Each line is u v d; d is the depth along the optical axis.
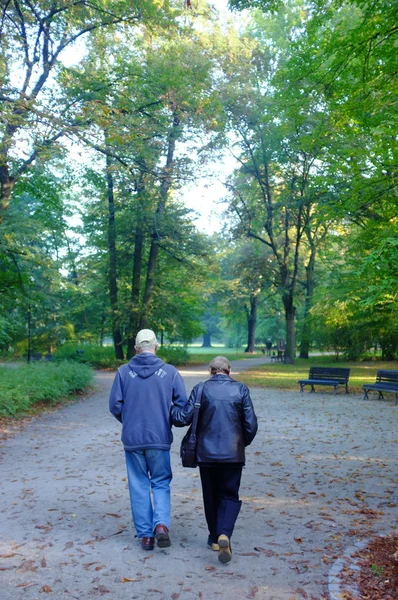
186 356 35.16
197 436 4.42
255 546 4.64
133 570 4.11
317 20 10.55
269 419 12.15
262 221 35.06
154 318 31.64
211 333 87.50
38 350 38.44
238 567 4.19
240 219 34.47
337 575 3.96
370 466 7.67
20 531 4.94
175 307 33.00
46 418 12.12
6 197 16.50
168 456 4.63
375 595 3.65
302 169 30.92
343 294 23.00
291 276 41.06
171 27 16.66
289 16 28.75
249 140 31.92
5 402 11.73
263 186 34.25
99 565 4.19
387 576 3.93
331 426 11.17
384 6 9.03
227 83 24.88
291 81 11.27
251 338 57.75
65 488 6.39
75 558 4.33
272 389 19.33
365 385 16.19
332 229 32.34
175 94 17.47
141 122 14.98
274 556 4.42
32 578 3.96
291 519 5.37
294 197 31.97
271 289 39.94
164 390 4.62
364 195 12.84
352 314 23.64
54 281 29.30
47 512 5.49
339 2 10.07
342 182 16.39
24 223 16.05
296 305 45.25
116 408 4.65
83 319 41.88
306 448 8.92
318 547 4.62
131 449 4.55
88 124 12.28
